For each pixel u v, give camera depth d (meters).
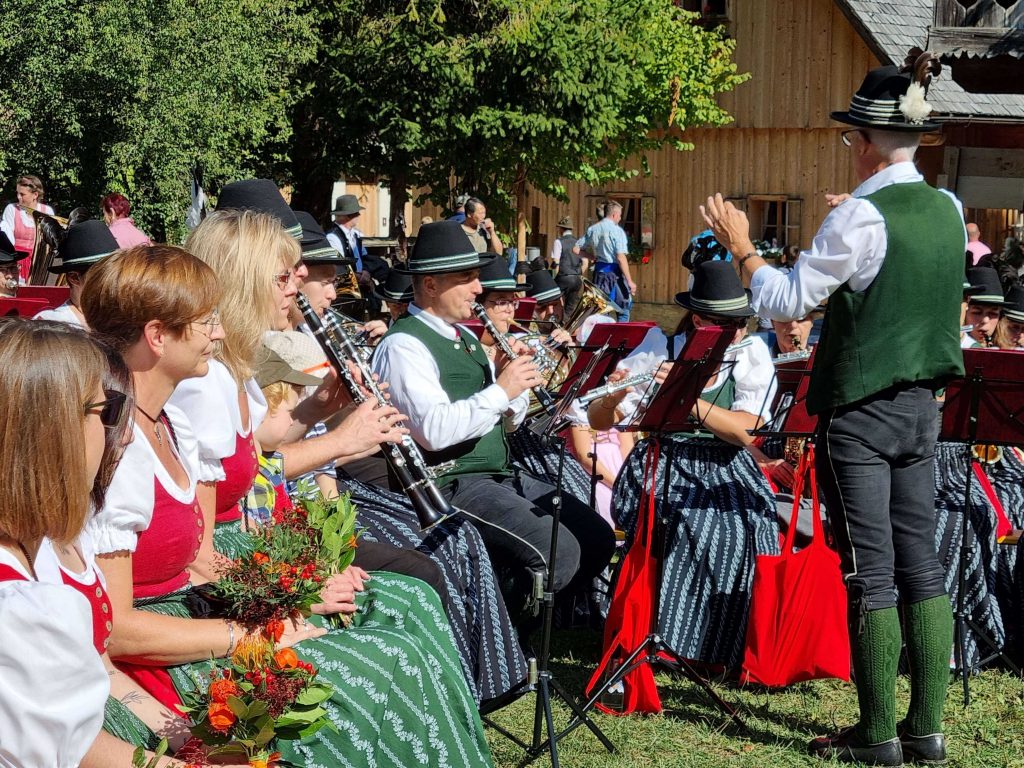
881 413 3.83
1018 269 13.50
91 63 11.88
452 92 14.23
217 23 12.58
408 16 13.89
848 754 3.96
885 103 3.91
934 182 14.52
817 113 17.84
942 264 3.79
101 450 2.06
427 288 4.32
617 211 16.38
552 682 3.98
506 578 4.29
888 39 15.56
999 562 5.03
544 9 14.27
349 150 15.32
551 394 4.55
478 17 14.50
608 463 5.62
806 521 5.00
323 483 3.97
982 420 4.44
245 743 2.32
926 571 3.97
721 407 4.80
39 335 1.97
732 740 4.14
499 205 15.63
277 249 3.36
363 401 3.65
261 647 2.47
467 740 2.89
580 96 14.52
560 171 15.57
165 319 2.62
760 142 18.61
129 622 2.46
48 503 1.93
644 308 20.39
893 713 3.92
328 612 2.88
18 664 1.73
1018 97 13.99
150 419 2.69
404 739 2.72
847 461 3.87
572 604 5.11
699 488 4.74
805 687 4.68
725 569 4.55
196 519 2.81
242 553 3.02
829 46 17.59
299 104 14.89
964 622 4.79
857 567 3.89
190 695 2.52
